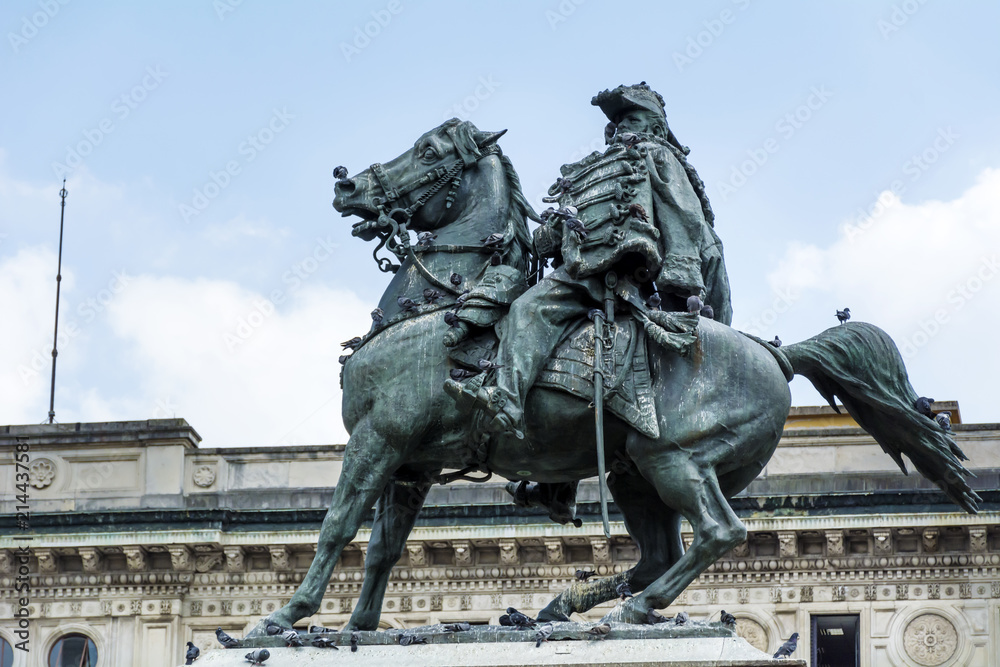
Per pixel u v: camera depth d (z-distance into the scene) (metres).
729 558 35.44
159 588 36.56
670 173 11.65
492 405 10.96
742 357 11.19
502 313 11.38
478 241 11.84
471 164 12.05
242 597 36.44
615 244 11.22
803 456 35.91
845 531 35.09
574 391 11.08
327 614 35.19
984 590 34.94
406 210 12.02
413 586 35.72
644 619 10.75
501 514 35.50
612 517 34.88
